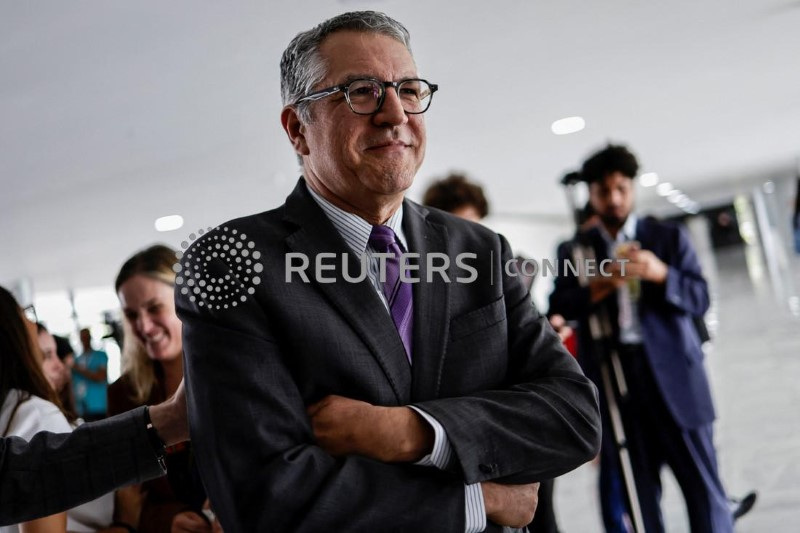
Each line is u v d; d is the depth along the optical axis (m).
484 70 6.98
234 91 6.27
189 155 8.06
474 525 1.17
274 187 10.20
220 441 1.13
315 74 1.28
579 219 3.18
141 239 12.69
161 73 5.66
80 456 1.25
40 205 9.39
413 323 1.29
